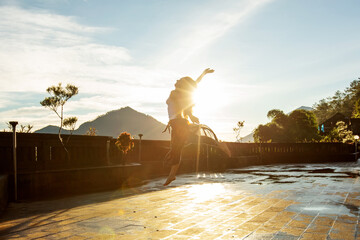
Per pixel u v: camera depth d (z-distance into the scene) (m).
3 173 8.59
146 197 8.34
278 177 13.80
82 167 10.80
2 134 8.88
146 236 4.49
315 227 4.85
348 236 4.34
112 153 13.56
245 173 16.27
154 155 16.28
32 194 8.66
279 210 6.27
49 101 12.00
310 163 25.16
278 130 60.75
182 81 3.30
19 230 4.99
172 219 5.58
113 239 4.36
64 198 8.47
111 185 11.06
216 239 4.30
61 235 4.62
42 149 9.87
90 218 5.78
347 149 30.33
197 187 10.45
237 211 6.24
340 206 6.61
